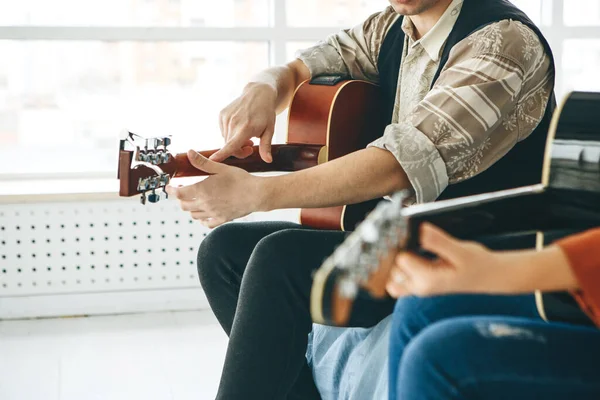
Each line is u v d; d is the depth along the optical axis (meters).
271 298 1.87
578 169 1.46
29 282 3.46
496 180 2.04
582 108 1.50
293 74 2.48
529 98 2.04
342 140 2.36
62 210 3.44
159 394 2.73
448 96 1.93
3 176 3.68
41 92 3.67
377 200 2.27
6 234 3.43
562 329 1.31
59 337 3.26
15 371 2.91
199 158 1.90
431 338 1.29
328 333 2.28
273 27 3.70
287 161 2.34
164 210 3.52
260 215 3.71
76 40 3.61
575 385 1.23
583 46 3.90
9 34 3.54
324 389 2.25
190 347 3.16
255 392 1.86
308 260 1.88
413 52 2.22
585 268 1.19
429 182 1.91
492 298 1.64
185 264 3.57
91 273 3.50
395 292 1.19
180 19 3.69
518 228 1.41
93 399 2.69
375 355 2.00
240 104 2.29
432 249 1.16
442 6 2.12
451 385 1.25
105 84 3.71
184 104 3.76
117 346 3.17
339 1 3.79
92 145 3.74
